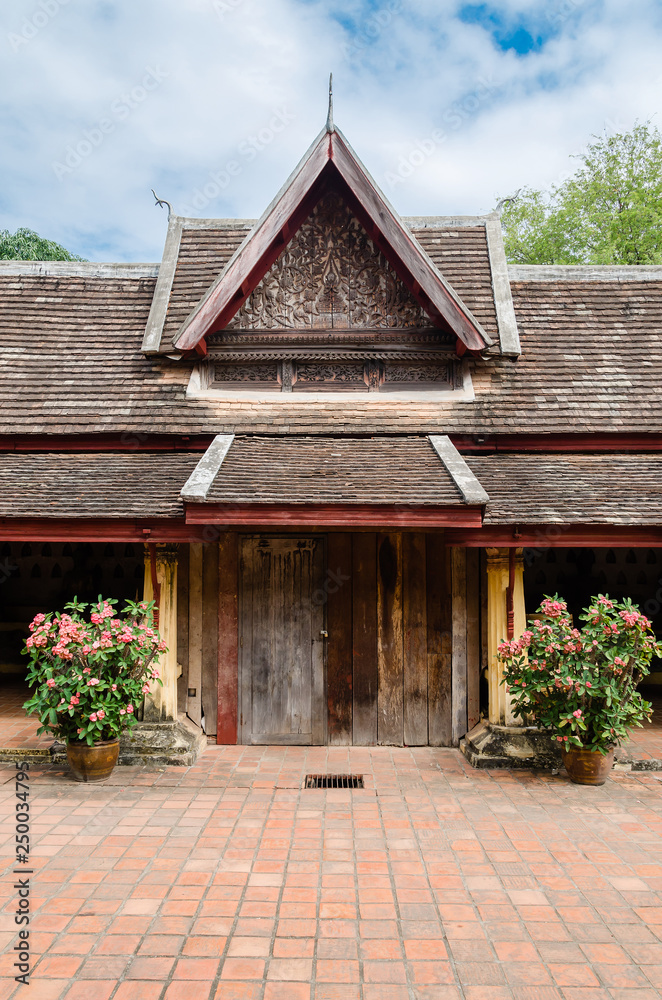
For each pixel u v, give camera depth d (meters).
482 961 3.43
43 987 3.20
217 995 3.17
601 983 3.28
